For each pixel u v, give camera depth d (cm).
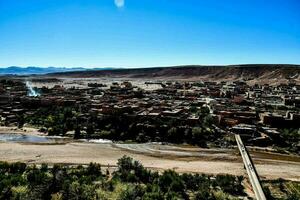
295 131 12694
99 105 17525
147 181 7225
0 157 9450
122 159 8262
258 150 10825
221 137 12188
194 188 6838
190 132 12119
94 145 11288
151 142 11888
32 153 9962
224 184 7006
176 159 9669
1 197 5794
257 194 6284
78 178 7162
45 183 6488
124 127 13125
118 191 6316
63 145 11156
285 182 7650
